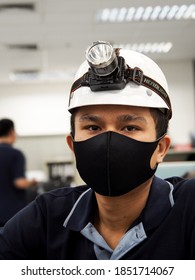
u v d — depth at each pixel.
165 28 4.36
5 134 2.54
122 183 0.65
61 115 7.34
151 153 0.67
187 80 6.61
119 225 0.72
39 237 0.79
